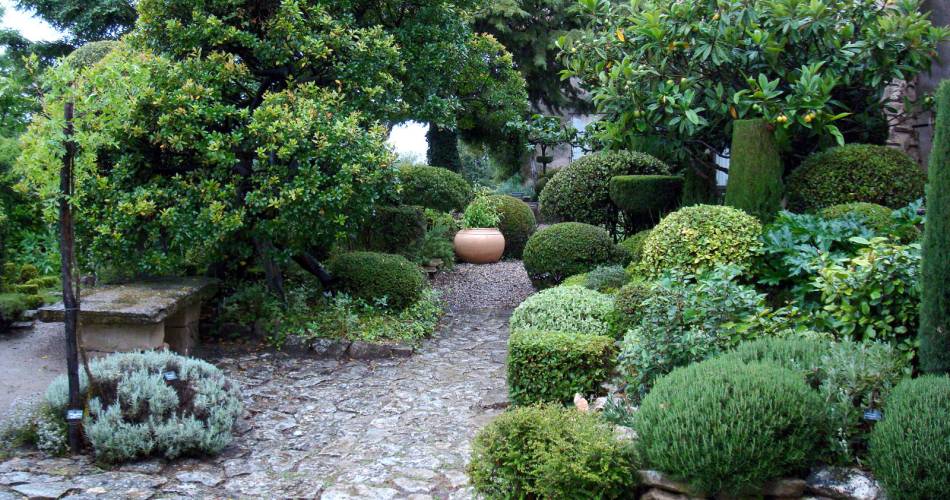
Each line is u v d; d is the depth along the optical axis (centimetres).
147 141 659
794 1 674
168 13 707
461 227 1257
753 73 736
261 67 752
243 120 698
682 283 512
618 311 576
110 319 562
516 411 368
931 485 276
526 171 2009
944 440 279
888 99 730
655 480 326
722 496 313
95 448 409
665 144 779
